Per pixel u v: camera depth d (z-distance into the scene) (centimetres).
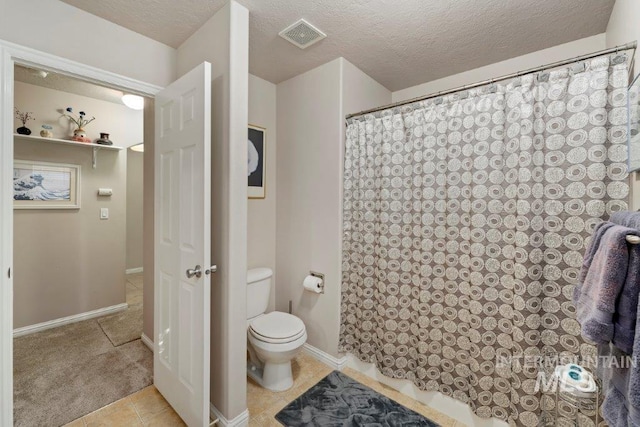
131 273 462
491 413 154
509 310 149
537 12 152
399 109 192
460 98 166
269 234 254
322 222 222
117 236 312
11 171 135
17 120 254
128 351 233
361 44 187
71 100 284
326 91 216
